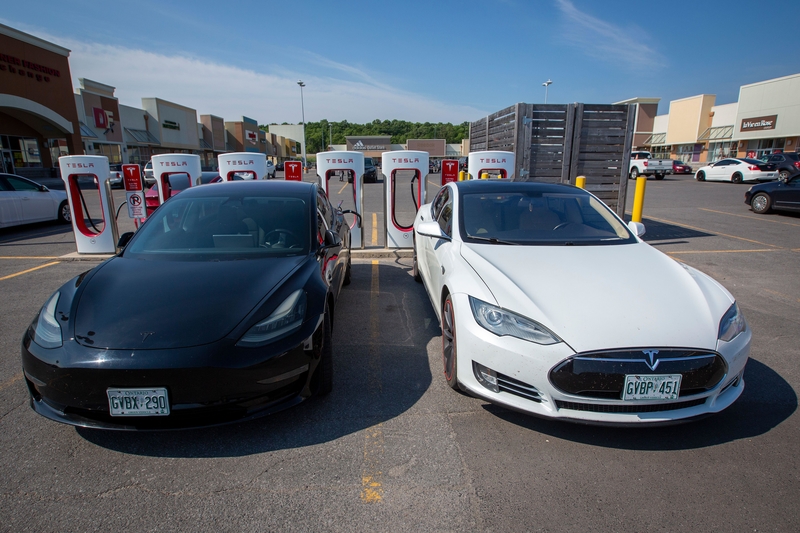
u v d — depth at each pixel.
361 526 2.02
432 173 40.00
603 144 9.32
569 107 9.10
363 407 3.00
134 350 2.33
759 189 12.59
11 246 8.49
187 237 3.47
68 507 2.11
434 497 2.20
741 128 35.72
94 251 7.47
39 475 2.32
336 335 4.25
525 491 2.24
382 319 4.67
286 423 2.81
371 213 13.00
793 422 2.83
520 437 2.68
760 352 3.88
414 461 2.46
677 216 12.23
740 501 2.17
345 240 5.46
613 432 2.73
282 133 92.50
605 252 3.34
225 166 7.72
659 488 2.26
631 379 2.38
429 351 3.90
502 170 7.92
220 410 2.40
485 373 2.71
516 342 2.54
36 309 4.86
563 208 3.99
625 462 2.46
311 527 2.01
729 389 2.65
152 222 3.66
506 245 3.47
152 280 2.85
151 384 2.30
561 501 2.17
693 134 40.81
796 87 31.36
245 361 2.41
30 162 26.00
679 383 2.39
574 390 2.42
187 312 2.54
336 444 2.61
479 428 2.77
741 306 5.11
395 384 3.32
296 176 7.84
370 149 85.06
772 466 2.42
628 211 13.12
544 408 2.50
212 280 2.85
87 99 31.03
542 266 3.07
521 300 2.66
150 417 2.36
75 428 2.73
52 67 24.42
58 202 11.14
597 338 2.42
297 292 2.85
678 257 7.47
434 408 3.00
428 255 4.48
